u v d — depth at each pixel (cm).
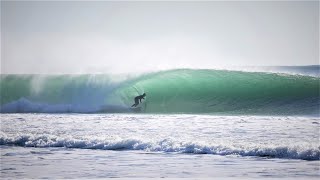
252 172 4728
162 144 6134
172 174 4672
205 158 5494
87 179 4491
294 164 5106
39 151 6081
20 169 4938
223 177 4528
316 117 9631
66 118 9638
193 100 11681
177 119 9250
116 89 12006
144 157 5594
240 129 7719
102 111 11781
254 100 11556
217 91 11688
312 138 6750
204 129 7744
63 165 5141
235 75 11925
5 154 5872
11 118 9744
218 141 6481
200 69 12081
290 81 11669
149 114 10456
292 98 11506
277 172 4719
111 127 8100
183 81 11862
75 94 12231
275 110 10900
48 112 11888
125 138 6431
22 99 12431
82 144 6400
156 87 11875
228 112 10750
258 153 5625
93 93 12100
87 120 9206
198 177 4538
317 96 11444
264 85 11688
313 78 11688
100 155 5750
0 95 12481
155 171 4816
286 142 6369
